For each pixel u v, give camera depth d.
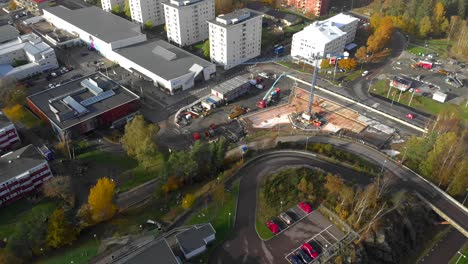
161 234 118.06
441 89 197.50
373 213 122.12
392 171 141.62
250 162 144.50
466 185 130.62
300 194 129.50
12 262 105.88
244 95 192.38
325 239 116.56
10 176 127.75
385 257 114.75
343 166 142.62
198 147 136.62
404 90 194.50
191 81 198.25
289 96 192.00
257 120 173.75
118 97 175.12
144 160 139.88
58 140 161.38
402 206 125.56
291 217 123.19
